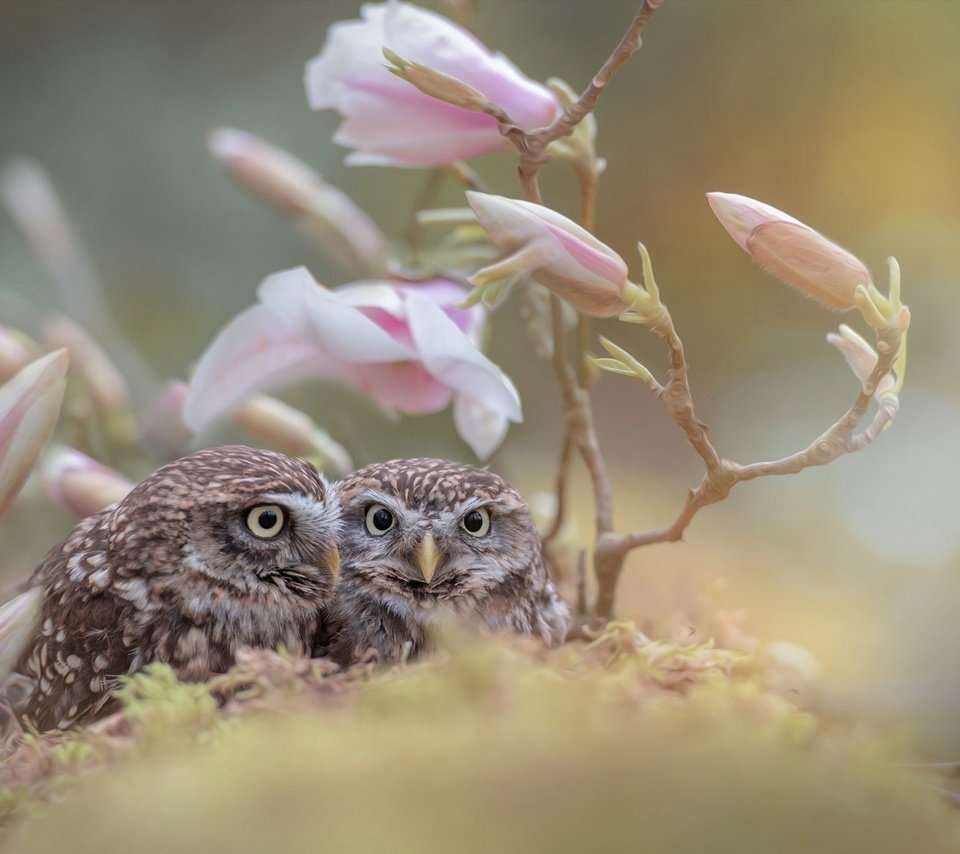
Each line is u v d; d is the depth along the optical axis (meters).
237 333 4.04
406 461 4.09
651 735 3.83
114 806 3.83
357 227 4.24
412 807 3.81
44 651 4.00
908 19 6.10
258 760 3.83
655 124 6.26
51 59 5.91
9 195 4.39
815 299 3.94
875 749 3.84
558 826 3.80
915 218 6.34
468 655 3.86
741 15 6.18
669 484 6.26
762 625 4.61
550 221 3.93
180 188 5.87
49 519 4.24
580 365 4.05
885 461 6.04
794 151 6.27
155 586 4.00
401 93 4.02
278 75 5.99
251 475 4.01
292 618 4.02
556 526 4.11
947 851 3.81
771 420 6.41
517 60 5.95
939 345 6.27
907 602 5.06
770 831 3.80
